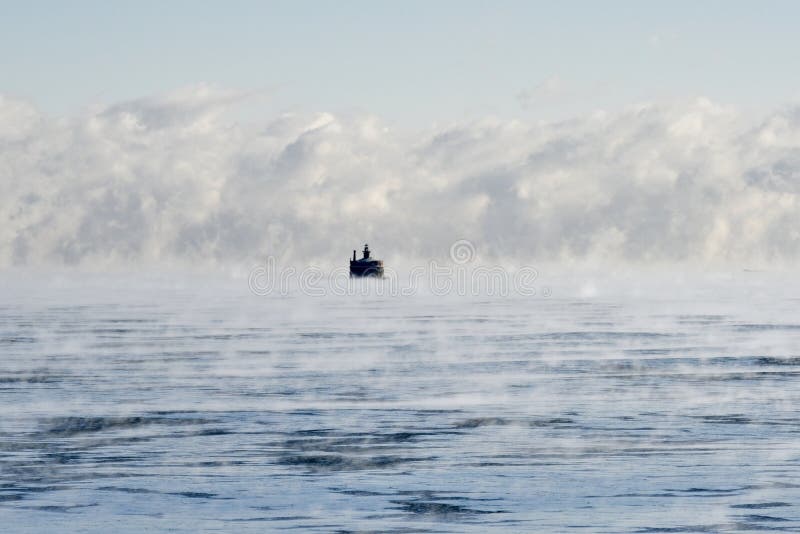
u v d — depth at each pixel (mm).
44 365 161875
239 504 68188
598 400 118125
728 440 90188
